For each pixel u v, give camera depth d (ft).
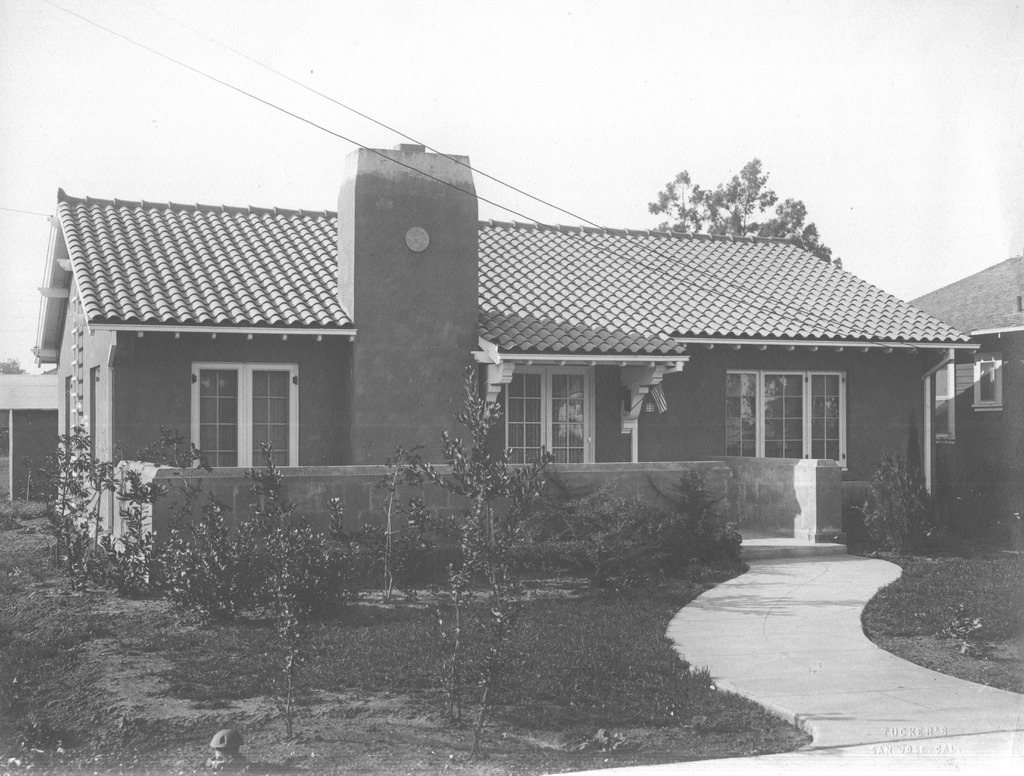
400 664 29.25
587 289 62.80
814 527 51.93
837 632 34.17
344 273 53.83
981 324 76.18
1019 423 73.92
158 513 40.91
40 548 54.44
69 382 71.36
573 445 58.03
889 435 64.44
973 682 28.50
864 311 65.36
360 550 42.06
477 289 54.85
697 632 34.12
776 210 118.83
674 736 24.25
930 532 53.72
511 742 23.61
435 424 53.47
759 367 62.08
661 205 120.67
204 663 29.68
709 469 49.39
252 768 21.56
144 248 56.54
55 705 26.25
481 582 42.93
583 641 32.24
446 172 54.24
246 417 51.98
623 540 41.93
